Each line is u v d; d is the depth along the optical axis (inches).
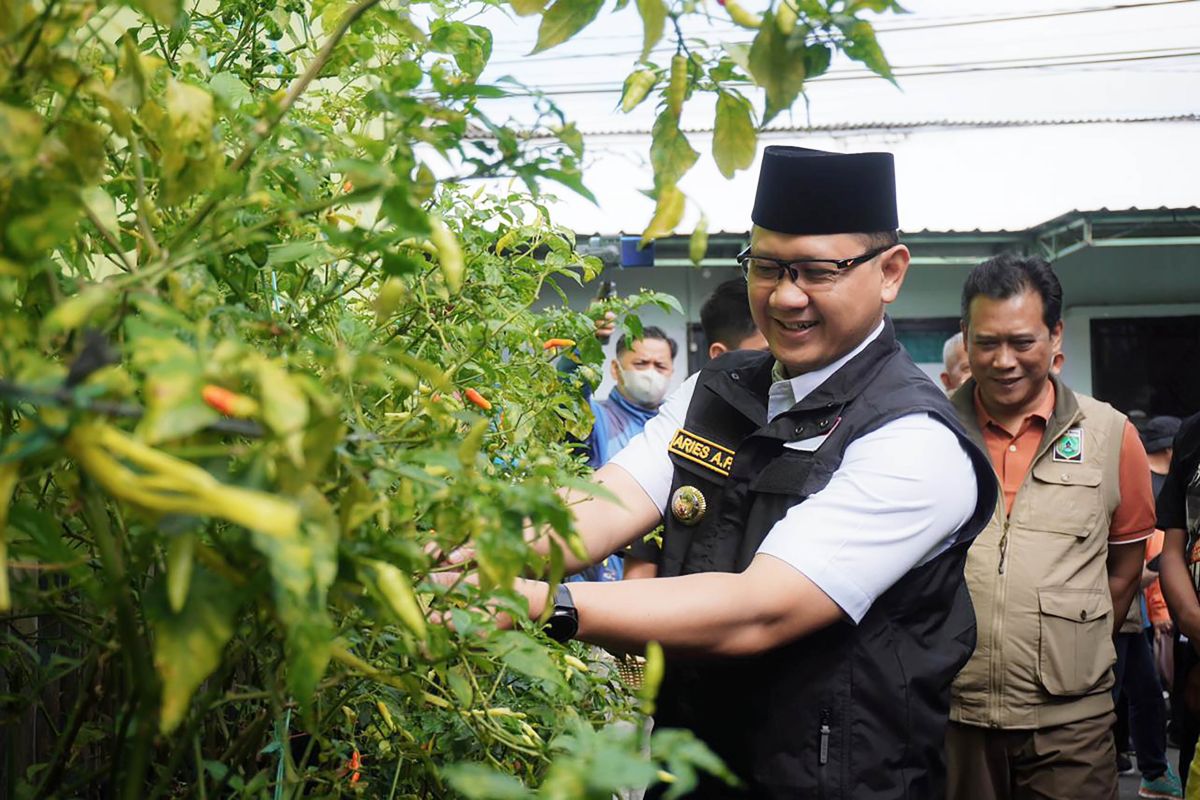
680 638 60.1
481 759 51.8
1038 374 108.2
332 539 25.6
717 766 22.8
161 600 24.5
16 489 38.4
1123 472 110.0
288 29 60.7
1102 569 107.2
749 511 71.1
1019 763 104.3
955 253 378.3
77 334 28.8
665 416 78.8
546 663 36.3
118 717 40.2
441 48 45.3
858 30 31.8
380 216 30.7
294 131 32.8
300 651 25.5
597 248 132.6
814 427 69.4
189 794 39.0
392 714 49.3
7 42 27.3
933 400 68.7
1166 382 384.2
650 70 34.9
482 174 33.0
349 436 29.6
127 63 29.7
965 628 70.7
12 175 24.8
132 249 44.5
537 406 63.7
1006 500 109.0
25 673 48.7
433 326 53.4
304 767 44.3
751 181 364.8
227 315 32.6
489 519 30.2
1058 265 384.5
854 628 65.9
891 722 65.6
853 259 68.6
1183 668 128.6
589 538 72.2
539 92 33.8
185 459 24.9
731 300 139.3
